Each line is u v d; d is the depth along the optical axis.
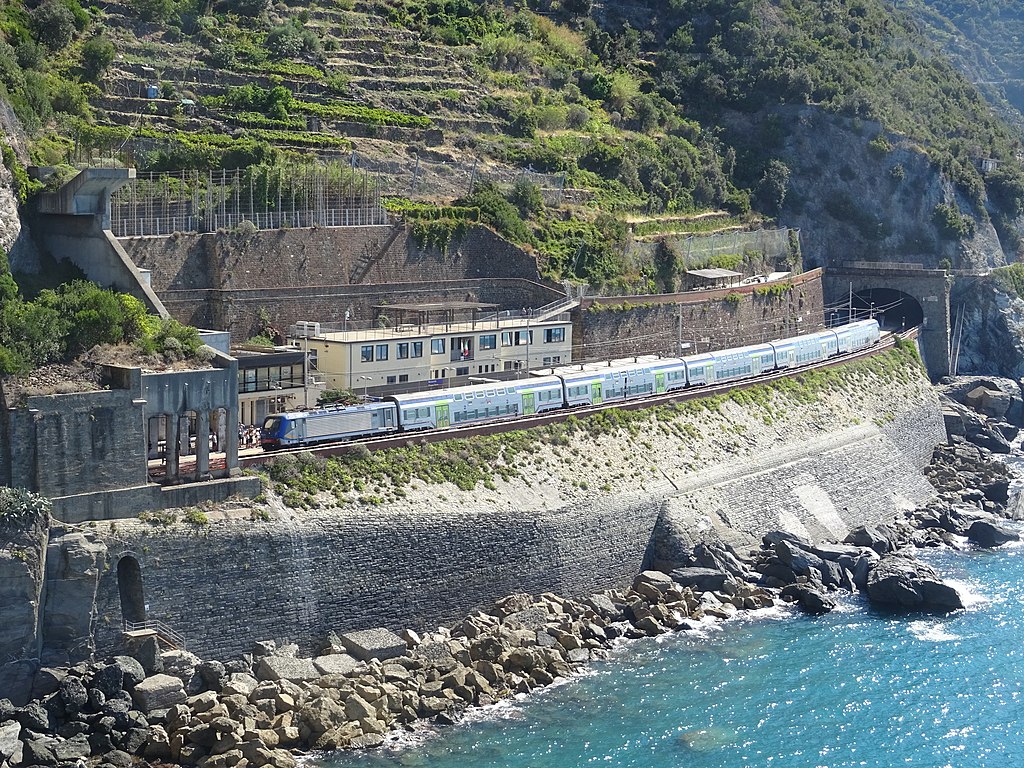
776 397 171.12
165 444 107.12
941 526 162.62
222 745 93.25
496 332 155.62
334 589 109.62
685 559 135.62
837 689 113.06
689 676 114.19
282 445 118.50
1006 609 133.88
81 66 173.50
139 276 122.75
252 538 105.19
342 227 158.12
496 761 97.25
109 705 94.88
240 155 166.00
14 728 91.00
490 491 125.06
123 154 158.62
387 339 143.00
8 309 105.69
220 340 125.81
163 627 100.44
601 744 101.06
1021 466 195.50
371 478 118.00
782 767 99.62
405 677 105.75
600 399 150.12
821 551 140.62
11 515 94.12
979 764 101.31
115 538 99.12
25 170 130.25
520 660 111.31
